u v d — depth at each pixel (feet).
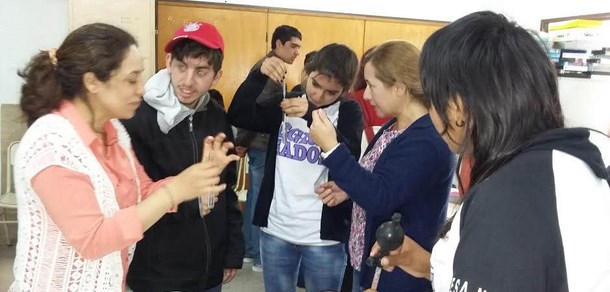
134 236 2.92
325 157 3.94
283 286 5.90
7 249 11.12
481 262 1.85
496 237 1.83
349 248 4.94
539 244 1.78
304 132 5.50
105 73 3.06
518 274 1.77
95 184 3.04
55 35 11.84
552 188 1.86
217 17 12.81
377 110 4.27
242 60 13.14
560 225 1.80
